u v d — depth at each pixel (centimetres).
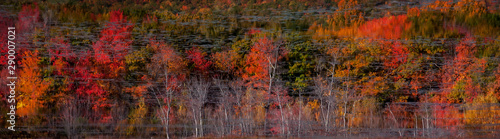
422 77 1862
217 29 2173
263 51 1853
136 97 1725
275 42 1972
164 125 1388
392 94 1814
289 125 1330
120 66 1864
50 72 1781
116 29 2114
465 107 1656
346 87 1667
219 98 1608
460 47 1934
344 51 1930
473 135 1265
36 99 1647
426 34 2048
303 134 1283
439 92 1789
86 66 1862
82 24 2141
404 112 1661
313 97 1686
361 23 2200
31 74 1705
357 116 1548
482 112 1561
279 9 2330
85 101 1703
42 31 2012
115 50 1952
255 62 1858
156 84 1783
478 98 1659
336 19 2241
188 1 2428
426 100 1759
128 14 2266
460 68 1844
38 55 1861
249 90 1537
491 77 1748
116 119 1522
